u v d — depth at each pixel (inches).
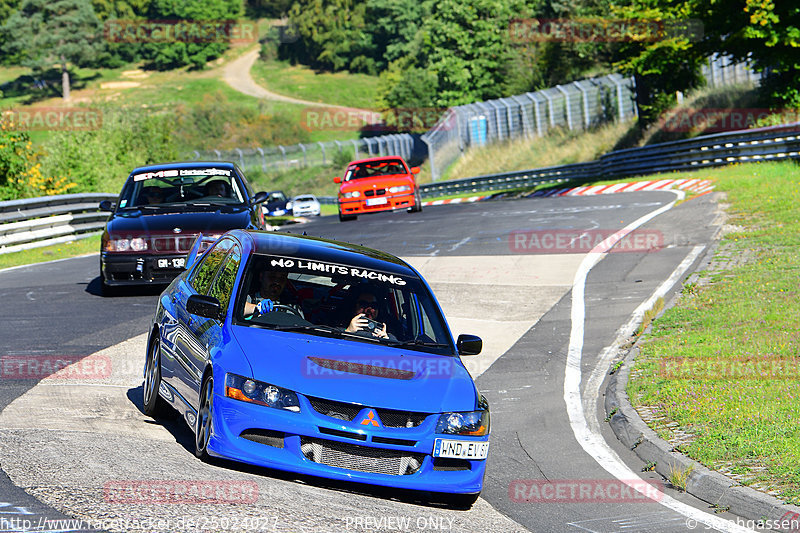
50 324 1710.1
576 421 1357.0
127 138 6254.9
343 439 879.7
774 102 5265.8
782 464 1040.2
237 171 2176.4
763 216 2837.1
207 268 1156.5
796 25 4788.4
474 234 3110.2
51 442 940.0
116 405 1177.4
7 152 4308.6
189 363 1000.2
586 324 1931.6
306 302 1031.0
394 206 4281.5
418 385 937.5
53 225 3248.0
